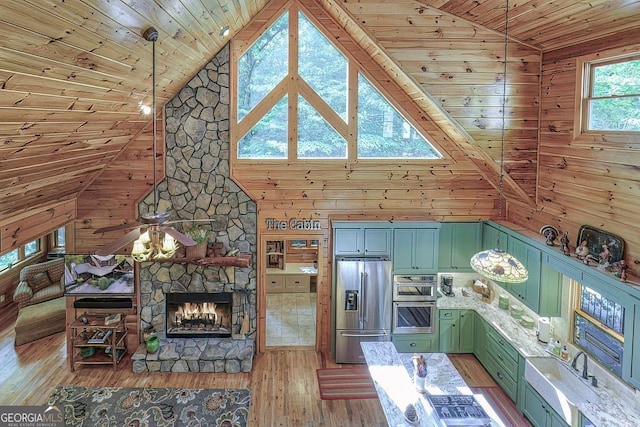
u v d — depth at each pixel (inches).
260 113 279.3
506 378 239.5
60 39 103.0
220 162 277.9
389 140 287.1
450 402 175.3
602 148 183.2
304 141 284.4
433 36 207.8
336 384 255.4
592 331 198.8
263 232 286.2
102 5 103.8
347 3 205.0
